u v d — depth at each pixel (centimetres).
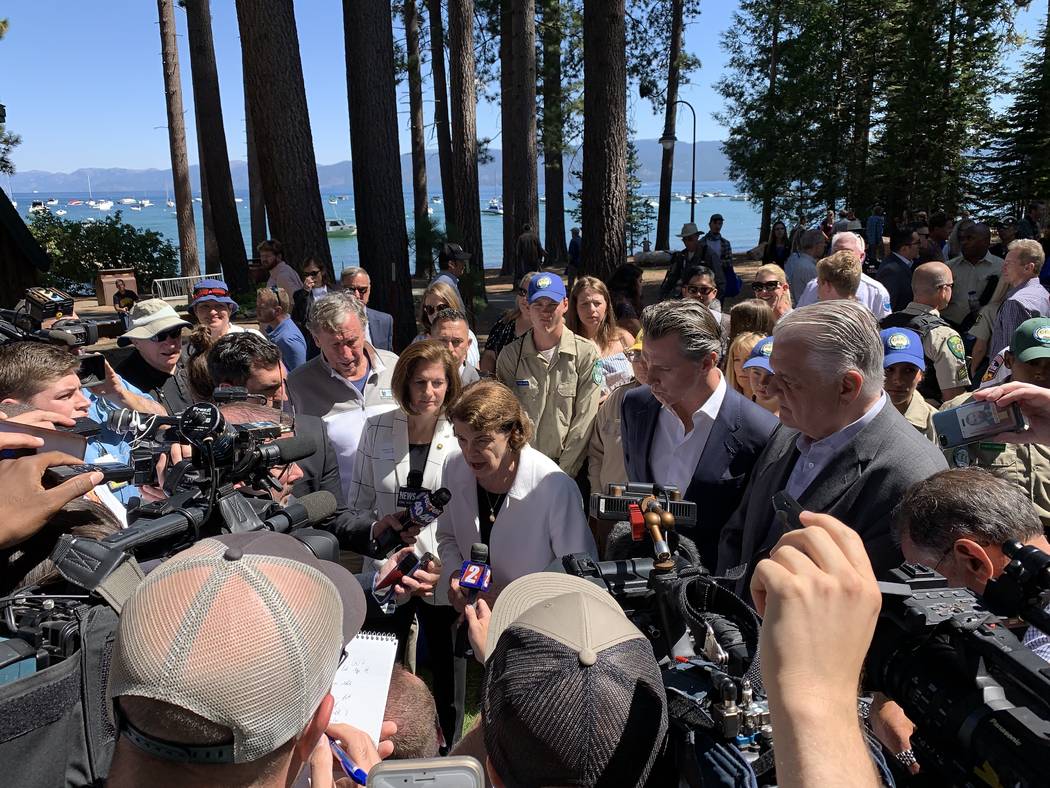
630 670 113
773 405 334
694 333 263
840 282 488
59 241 2102
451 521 307
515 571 285
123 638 98
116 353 432
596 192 961
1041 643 152
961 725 102
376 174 1177
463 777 108
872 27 2784
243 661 94
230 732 93
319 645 103
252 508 174
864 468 206
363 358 389
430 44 2306
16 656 122
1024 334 276
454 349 443
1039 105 2472
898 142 2723
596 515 183
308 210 1138
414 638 314
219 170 1864
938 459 204
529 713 108
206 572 101
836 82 2869
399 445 324
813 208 2955
